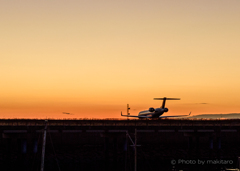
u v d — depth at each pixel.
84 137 105.50
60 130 76.75
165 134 108.06
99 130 78.62
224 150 103.88
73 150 99.25
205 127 84.31
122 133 80.75
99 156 93.69
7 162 76.75
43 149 59.12
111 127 79.12
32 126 75.62
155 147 104.94
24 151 75.69
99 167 83.50
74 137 104.94
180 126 82.81
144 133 107.06
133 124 83.50
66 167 82.88
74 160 89.31
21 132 74.81
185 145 108.38
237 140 109.62
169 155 97.00
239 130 85.44
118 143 106.38
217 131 84.94
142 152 99.06
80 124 80.94
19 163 75.75
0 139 94.81
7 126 74.38
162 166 86.81
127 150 88.31
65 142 104.19
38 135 75.69
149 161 90.75
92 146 104.50
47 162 86.62
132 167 84.94
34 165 82.75
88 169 81.44
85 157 92.44
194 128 83.69
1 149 93.62
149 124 86.06
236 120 102.44
